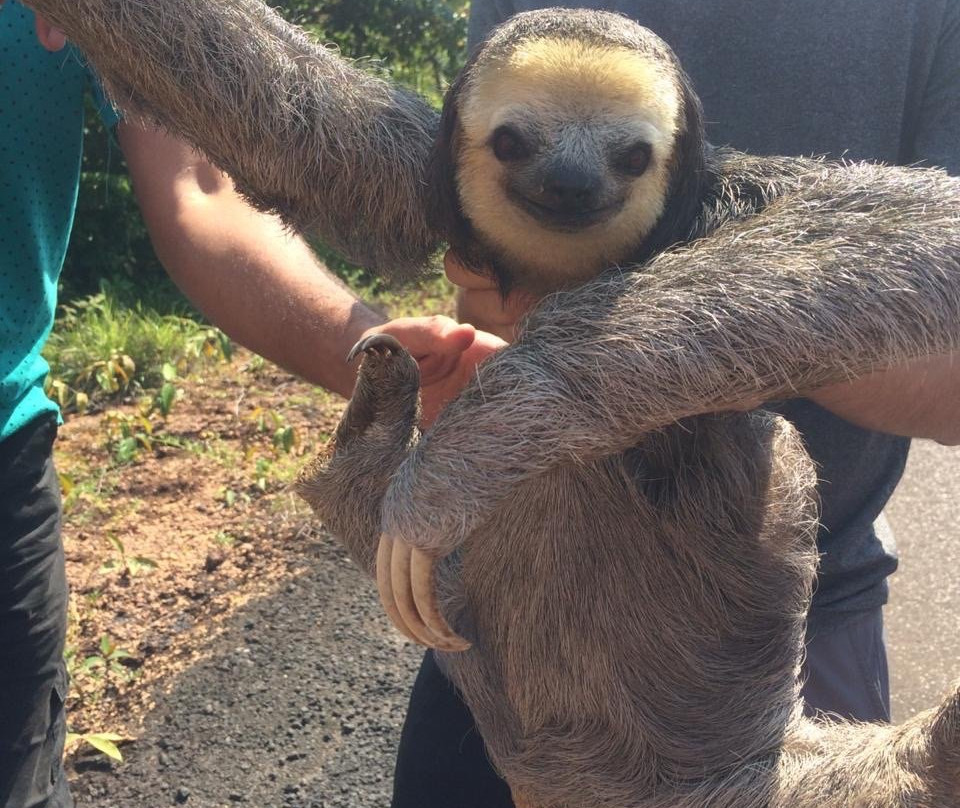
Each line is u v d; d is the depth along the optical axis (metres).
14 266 0.52
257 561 0.92
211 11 0.44
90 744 0.74
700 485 0.43
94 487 1.01
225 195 0.58
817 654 0.53
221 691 0.79
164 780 0.72
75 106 0.52
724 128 0.51
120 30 0.42
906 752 0.44
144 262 1.58
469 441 0.35
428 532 0.34
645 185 0.42
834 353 0.35
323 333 0.54
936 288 0.36
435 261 0.48
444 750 0.54
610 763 0.46
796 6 0.49
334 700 0.78
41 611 0.54
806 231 0.37
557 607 0.44
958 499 1.06
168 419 1.14
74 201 0.55
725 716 0.46
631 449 0.42
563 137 0.41
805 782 0.45
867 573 0.53
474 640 0.48
